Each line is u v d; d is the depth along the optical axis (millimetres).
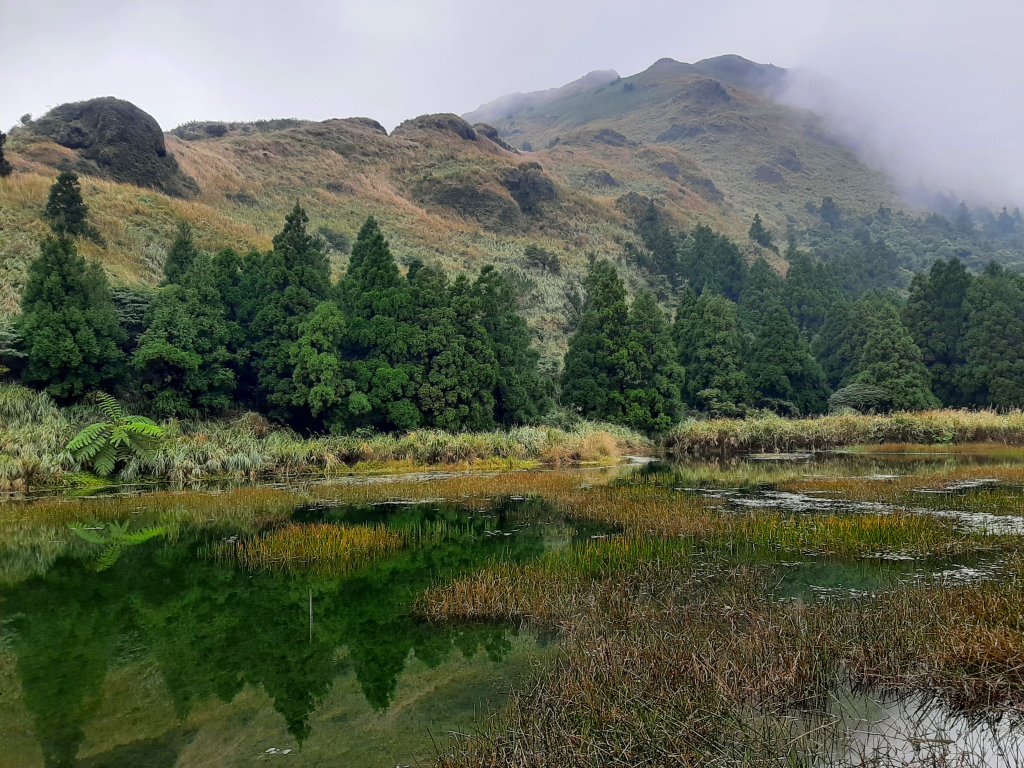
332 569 12078
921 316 53750
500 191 93812
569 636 8430
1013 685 5957
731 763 4973
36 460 22688
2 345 26781
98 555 13344
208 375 30062
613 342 41469
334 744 5895
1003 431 38875
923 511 16172
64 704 6820
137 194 53094
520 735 5430
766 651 6988
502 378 36125
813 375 50688
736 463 31703
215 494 20984
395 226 77000
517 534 14875
